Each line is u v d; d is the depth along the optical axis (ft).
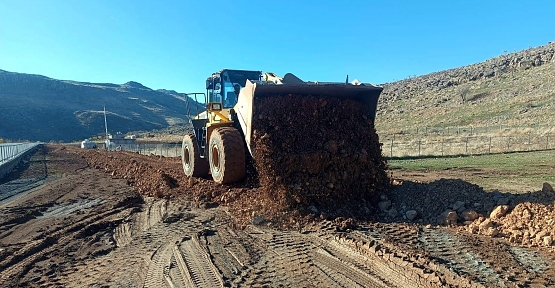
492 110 144.36
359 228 20.04
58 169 57.93
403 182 27.45
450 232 19.13
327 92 26.04
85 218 25.89
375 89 26.22
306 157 23.06
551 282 13.15
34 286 15.15
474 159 59.21
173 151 113.50
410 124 158.71
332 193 23.20
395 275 14.26
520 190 30.27
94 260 17.93
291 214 21.70
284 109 24.89
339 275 14.67
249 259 16.84
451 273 13.76
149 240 20.44
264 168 23.35
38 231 23.11
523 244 17.11
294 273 15.07
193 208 26.91
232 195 26.73
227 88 34.35
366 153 25.03
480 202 21.74
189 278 15.12
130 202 30.50
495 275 13.75
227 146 27.48
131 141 174.19
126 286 14.80
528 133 89.66
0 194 36.86
